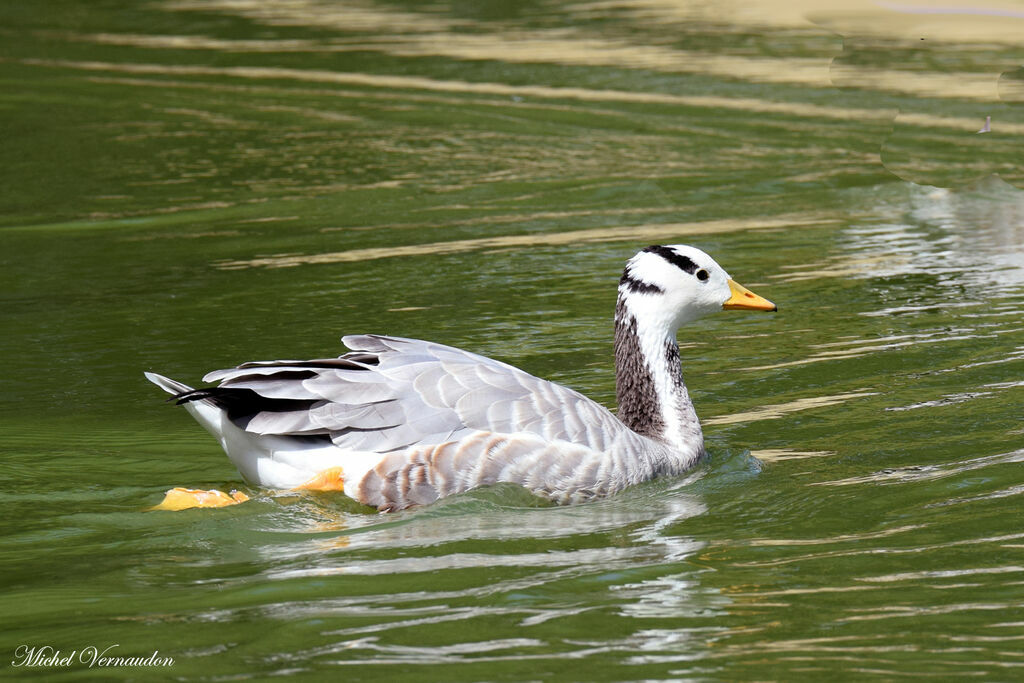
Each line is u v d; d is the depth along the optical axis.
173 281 18.50
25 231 21.39
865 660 7.71
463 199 23.28
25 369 14.73
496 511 10.38
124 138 28.00
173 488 11.02
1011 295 17.05
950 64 32.84
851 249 19.78
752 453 12.06
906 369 14.28
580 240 20.50
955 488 10.84
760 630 8.16
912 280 18.00
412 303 17.25
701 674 7.56
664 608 8.51
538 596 8.72
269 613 8.45
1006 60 32.88
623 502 10.74
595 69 33.91
